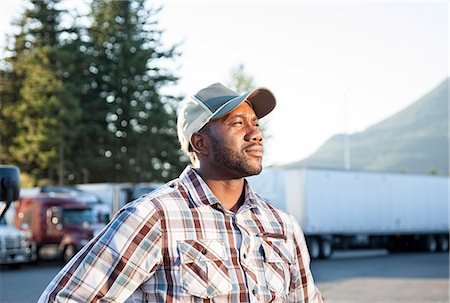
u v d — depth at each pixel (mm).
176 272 2416
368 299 14383
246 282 2434
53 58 46406
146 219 2449
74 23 49250
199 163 2639
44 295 2492
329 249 28391
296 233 2746
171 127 49812
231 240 2484
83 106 48250
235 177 2586
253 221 2586
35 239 24328
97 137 48781
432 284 17422
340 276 19797
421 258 28859
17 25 49406
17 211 25297
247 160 2535
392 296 14875
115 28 49688
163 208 2473
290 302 2787
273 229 2631
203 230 2471
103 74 49438
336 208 28469
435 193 34469
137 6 49875
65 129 45562
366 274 20453
